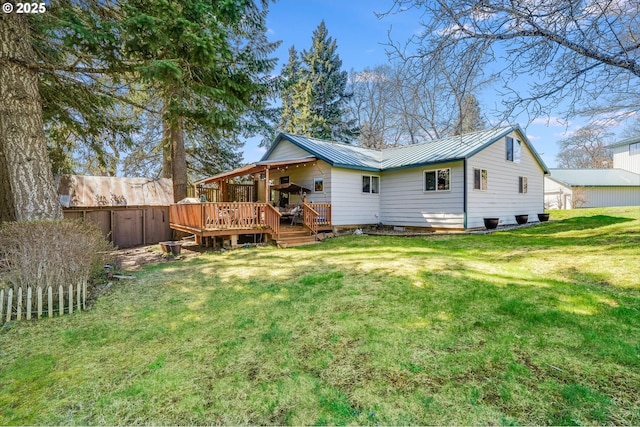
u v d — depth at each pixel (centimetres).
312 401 242
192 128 1304
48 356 327
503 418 216
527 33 446
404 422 216
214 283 598
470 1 439
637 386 243
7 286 469
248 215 1040
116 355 327
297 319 404
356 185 1352
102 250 623
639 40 431
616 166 2698
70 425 226
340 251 878
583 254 659
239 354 320
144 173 1927
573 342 311
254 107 927
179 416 232
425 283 518
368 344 329
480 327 354
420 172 1290
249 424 221
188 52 660
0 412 241
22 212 613
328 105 2877
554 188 2444
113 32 606
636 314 363
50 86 767
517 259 666
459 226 1168
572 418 214
